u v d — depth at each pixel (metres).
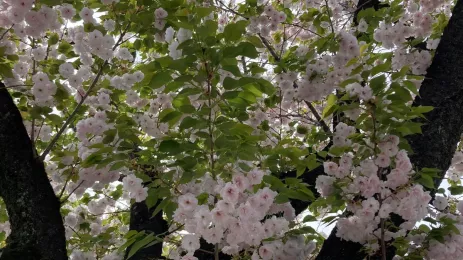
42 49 3.45
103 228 4.46
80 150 3.22
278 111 4.77
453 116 2.96
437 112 2.95
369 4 4.35
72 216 4.09
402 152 2.39
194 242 2.03
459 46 3.13
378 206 2.38
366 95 2.32
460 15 3.23
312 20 4.28
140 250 3.29
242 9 4.24
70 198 4.62
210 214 1.97
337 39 3.28
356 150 2.58
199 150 2.29
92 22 3.21
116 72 3.63
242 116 2.36
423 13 3.81
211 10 2.19
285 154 2.56
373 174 2.40
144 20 3.17
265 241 2.23
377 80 2.34
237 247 2.22
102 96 3.44
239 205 2.11
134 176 2.48
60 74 3.34
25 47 3.88
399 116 2.34
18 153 2.88
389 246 2.65
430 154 2.83
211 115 2.29
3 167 2.87
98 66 3.45
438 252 2.51
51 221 2.80
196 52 2.09
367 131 2.44
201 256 2.88
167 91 2.30
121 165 2.60
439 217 2.66
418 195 2.37
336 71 3.42
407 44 3.38
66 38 3.81
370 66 3.21
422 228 2.55
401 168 2.37
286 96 3.81
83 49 3.25
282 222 2.21
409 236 2.60
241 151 2.20
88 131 3.21
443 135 2.89
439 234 2.47
